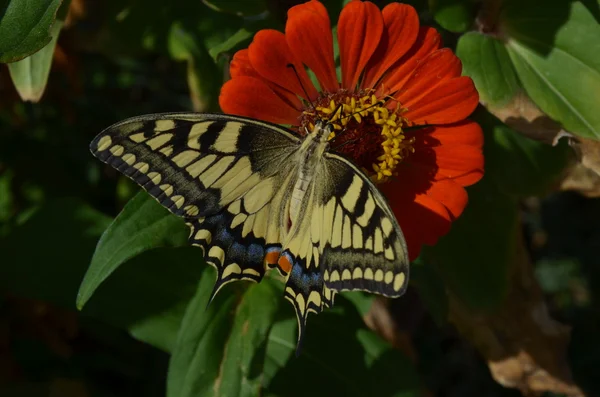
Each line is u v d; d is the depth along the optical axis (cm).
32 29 39
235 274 39
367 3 39
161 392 48
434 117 40
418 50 40
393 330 45
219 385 40
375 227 38
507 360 45
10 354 46
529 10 42
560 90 42
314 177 39
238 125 39
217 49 42
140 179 38
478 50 42
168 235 39
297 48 40
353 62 40
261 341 41
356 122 41
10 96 47
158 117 38
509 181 44
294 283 39
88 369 48
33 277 43
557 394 51
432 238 40
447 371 52
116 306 42
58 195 48
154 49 44
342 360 41
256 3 42
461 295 44
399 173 41
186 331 41
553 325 45
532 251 53
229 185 39
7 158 48
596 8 42
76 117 49
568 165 43
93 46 45
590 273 52
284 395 41
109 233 39
